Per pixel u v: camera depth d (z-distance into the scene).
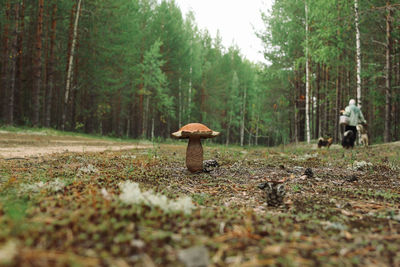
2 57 21.78
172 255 1.55
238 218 2.42
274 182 3.23
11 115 18.27
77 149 10.20
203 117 40.47
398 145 12.28
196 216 2.27
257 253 1.67
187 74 35.78
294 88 29.00
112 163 6.20
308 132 22.56
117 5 24.14
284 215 2.68
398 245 1.92
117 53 25.58
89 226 1.74
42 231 1.64
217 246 1.72
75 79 24.98
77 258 1.39
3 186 3.13
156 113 36.28
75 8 23.55
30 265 1.25
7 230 1.54
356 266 1.59
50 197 2.61
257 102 47.00
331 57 16.98
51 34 21.59
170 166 6.40
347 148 12.63
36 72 19.17
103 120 36.84
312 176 5.43
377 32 17.42
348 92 21.73
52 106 30.27
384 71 16.34
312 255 1.70
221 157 8.85
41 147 10.27
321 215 2.75
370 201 3.48
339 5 16.20
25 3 21.64
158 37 31.44
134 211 2.09
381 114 23.77
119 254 1.49
